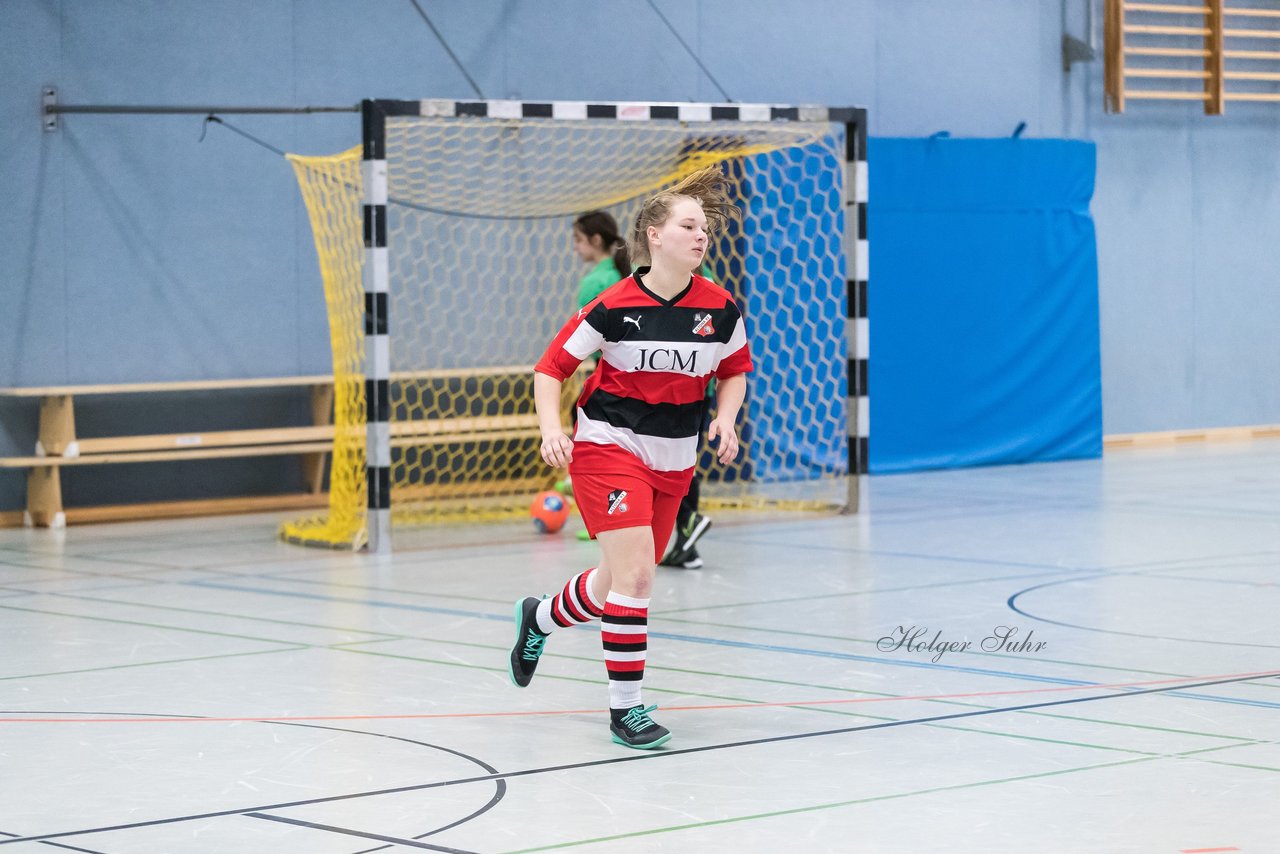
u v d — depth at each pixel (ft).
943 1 86.63
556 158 75.77
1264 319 99.66
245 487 69.72
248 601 43.78
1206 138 96.58
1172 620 38.91
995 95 88.53
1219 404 98.27
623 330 27.14
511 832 21.79
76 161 65.57
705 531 48.80
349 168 64.34
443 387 74.28
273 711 29.94
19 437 64.54
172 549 56.13
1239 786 23.93
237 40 68.74
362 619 40.57
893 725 28.32
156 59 67.05
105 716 29.63
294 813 22.93
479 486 73.87
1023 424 85.81
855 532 57.62
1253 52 97.55
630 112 56.70
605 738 27.63
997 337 84.84
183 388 65.67
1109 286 93.40
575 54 76.54
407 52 72.59
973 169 83.87
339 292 61.05
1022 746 26.63
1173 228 95.61
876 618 39.68
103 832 22.03
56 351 65.36
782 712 29.48
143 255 67.15
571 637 37.99
